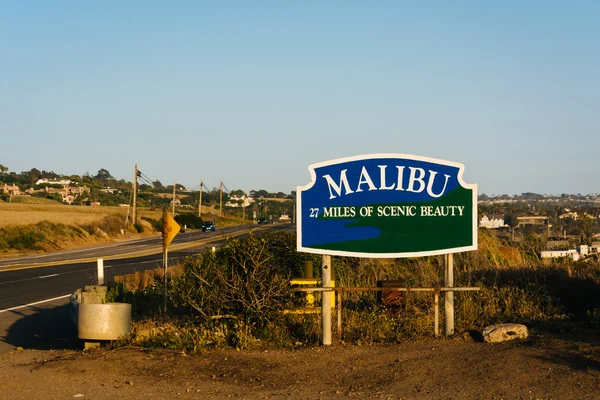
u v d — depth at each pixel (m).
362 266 15.82
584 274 13.34
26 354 10.79
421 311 11.88
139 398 7.43
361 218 10.27
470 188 10.25
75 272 28.62
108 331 10.39
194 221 101.38
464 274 14.05
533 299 11.86
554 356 8.22
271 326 10.45
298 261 15.41
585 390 6.96
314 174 10.32
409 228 10.27
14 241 50.44
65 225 61.50
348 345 9.80
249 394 7.53
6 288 22.31
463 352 8.88
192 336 10.12
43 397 7.54
